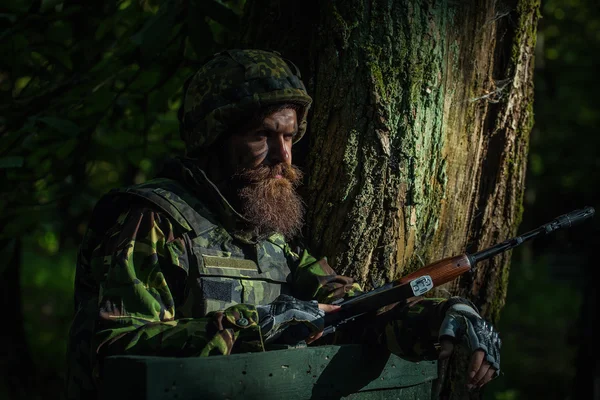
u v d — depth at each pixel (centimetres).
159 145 403
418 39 249
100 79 325
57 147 334
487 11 267
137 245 202
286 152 226
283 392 192
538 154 1231
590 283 615
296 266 235
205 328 191
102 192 481
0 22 324
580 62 1242
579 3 1180
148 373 168
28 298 1038
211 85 225
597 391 594
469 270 229
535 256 1490
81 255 221
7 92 335
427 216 258
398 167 248
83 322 212
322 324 209
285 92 221
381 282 252
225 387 180
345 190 248
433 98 252
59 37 343
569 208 1334
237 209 227
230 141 225
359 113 247
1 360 607
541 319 1166
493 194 280
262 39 276
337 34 249
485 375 201
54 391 741
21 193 350
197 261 209
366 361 217
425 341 217
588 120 1250
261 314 203
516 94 280
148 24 295
